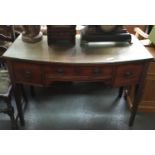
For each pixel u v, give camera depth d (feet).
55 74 4.61
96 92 7.45
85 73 4.59
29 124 6.03
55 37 4.91
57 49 4.81
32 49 4.77
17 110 5.96
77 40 5.31
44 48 4.84
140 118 6.31
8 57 4.38
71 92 7.43
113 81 4.76
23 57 4.39
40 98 7.11
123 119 6.28
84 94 7.34
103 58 4.48
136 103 5.47
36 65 4.49
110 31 4.93
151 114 6.47
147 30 7.05
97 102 6.96
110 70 4.59
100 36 4.95
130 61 4.40
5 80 5.35
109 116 6.38
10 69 4.64
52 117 6.31
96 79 4.70
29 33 5.07
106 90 7.54
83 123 6.11
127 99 6.89
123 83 4.85
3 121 6.10
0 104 6.56
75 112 6.52
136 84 5.01
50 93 7.37
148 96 6.25
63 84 7.84
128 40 5.09
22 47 4.85
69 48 4.88
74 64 4.29
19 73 4.68
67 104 6.84
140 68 4.69
